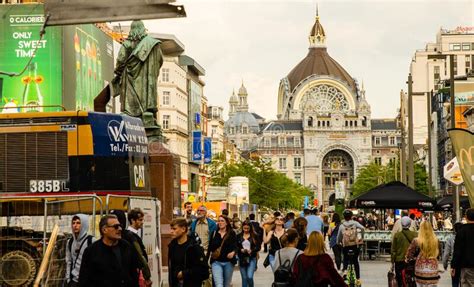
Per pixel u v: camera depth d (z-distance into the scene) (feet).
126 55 120.37
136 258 50.80
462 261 70.64
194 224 95.71
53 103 204.33
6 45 204.33
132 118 84.28
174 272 64.54
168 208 115.24
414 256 77.92
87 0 75.77
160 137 119.44
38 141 80.18
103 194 79.82
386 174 653.71
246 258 97.14
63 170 79.77
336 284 56.95
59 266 66.03
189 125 474.90
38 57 204.74
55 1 75.66
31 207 73.56
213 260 84.84
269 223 107.96
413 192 175.22
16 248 71.00
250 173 516.32
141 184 84.58
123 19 74.95
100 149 80.02
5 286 70.54
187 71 473.26
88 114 80.02
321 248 57.31
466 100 428.56
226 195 306.14
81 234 60.95
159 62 121.08
